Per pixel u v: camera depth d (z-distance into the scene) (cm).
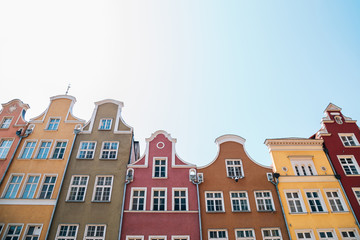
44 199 1886
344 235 1819
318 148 2250
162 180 2023
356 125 2394
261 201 1962
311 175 2080
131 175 2016
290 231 1817
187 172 2077
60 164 2073
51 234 1748
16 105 2436
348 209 1928
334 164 2153
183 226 1809
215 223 1834
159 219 1833
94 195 1934
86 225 1791
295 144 2253
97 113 2398
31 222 1794
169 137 2262
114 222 1808
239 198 1969
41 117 2352
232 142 2256
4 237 1734
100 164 2080
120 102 2464
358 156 2198
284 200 1959
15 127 2278
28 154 2136
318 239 1792
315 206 1950
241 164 2136
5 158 2080
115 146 2209
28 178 2005
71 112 2389
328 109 2502
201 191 1984
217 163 2130
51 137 2223
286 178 2061
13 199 1878
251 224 1838
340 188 2034
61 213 1831
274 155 2180
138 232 1773
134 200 1936
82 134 2252
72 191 1955
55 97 2467
